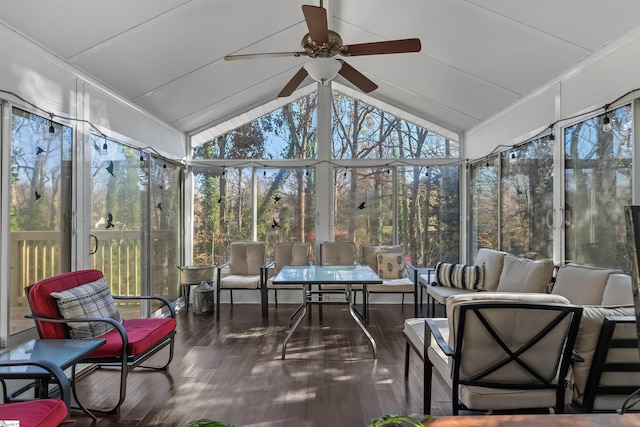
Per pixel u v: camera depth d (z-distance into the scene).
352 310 3.58
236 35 3.50
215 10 3.04
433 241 5.57
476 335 1.65
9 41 2.44
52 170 2.85
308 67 2.83
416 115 5.44
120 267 3.79
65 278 2.60
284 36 3.78
